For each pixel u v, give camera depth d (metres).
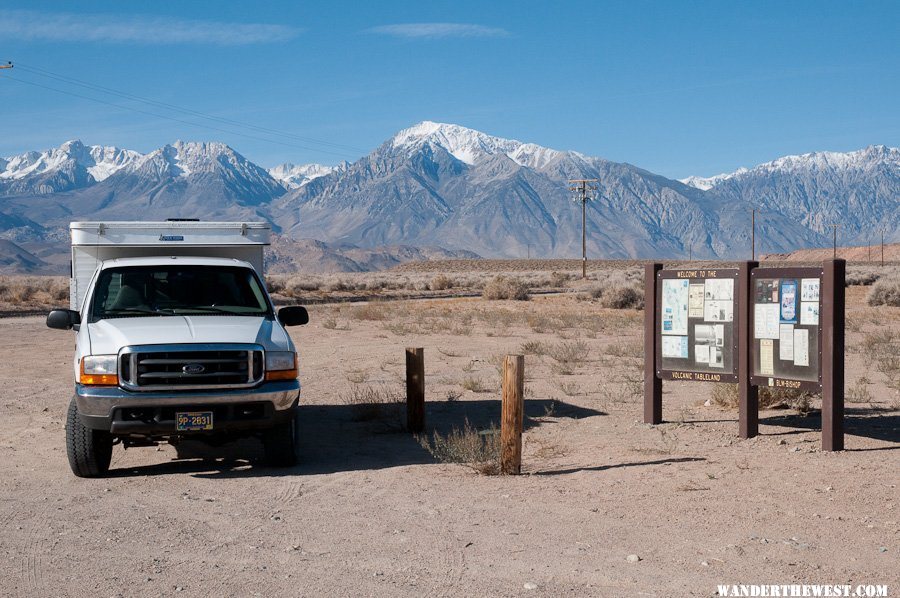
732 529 6.68
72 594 5.48
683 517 7.02
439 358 19.95
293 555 6.22
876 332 24.25
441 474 8.84
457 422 12.07
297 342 23.69
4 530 6.98
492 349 21.73
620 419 11.90
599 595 5.37
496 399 14.15
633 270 100.69
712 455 9.42
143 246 11.58
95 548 6.45
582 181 88.81
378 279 84.50
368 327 28.58
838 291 9.38
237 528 6.95
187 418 8.63
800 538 6.44
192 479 8.88
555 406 13.12
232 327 9.22
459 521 7.03
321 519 7.18
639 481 8.30
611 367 17.88
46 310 39.75
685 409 12.42
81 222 11.34
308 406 13.73
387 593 5.43
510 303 44.81
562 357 18.95
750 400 10.30
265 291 10.57
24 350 22.27
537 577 5.69
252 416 8.82
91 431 8.80
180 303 10.14
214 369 8.79
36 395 15.02
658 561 5.97
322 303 46.72
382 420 12.30
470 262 187.00
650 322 11.27
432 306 41.56
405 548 6.34
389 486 8.34
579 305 42.38
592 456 9.62
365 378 16.83
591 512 7.22
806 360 9.63
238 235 11.87
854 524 6.76
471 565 5.94
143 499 8.00
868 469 8.59
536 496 7.81
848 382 15.07
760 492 7.77
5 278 68.25
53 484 8.73
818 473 8.46
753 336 10.13
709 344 10.62
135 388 8.57
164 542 6.58
